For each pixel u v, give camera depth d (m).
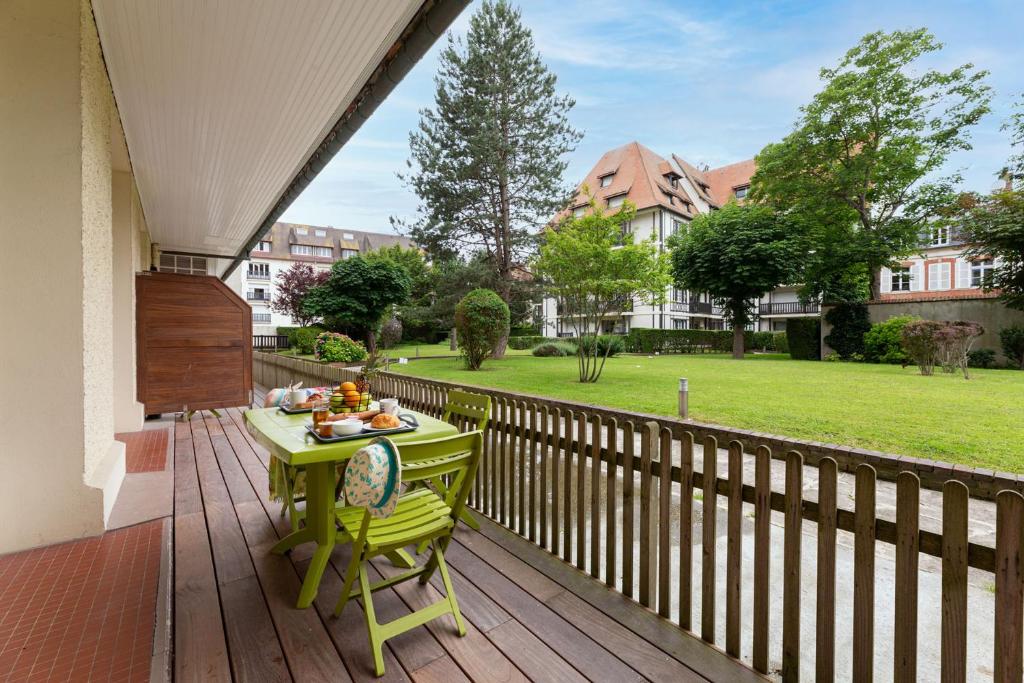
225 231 8.71
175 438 5.00
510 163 17.72
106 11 2.79
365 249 52.25
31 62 2.38
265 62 3.38
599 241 9.81
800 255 19.28
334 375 6.54
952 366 11.23
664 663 1.59
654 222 28.42
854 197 19.64
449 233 17.77
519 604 1.96
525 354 21.77
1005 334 13.72
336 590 2.05
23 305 2.38
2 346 2.34
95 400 2.86
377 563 2.33
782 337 24.84
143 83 3.67
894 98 18.33
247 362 6.20
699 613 2.18
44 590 2.00
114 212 5.09
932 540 1.24
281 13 2.83
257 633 1.74
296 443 2.02
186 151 5.01
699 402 7.28
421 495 2.13
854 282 21.86
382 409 2.62
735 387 9.16
